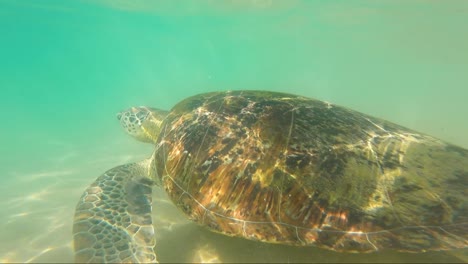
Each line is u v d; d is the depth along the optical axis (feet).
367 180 9.98
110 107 81.20
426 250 8.76
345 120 12.29
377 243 8.95
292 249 11.61
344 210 9.45
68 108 79.92
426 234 9.00
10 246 13.66
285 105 12.84
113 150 33.53
